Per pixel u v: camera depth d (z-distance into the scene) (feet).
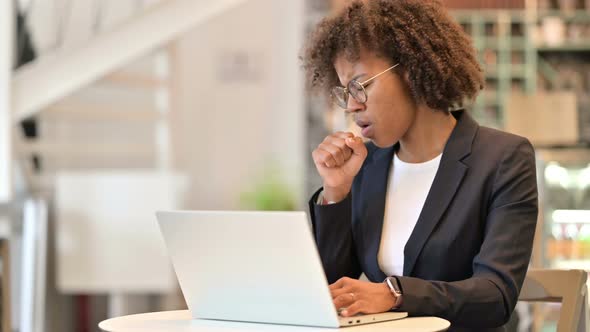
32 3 19.40
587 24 28.81
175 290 19.81
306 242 4.89
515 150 6.38
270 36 28.12
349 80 6.35
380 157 6.95
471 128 6.57
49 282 19.83
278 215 4.95
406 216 6.63
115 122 25.04
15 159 19.15
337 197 6.68
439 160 6.63
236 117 27.86
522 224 6.15
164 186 18.03
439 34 6.41
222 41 27.96
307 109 27.66
